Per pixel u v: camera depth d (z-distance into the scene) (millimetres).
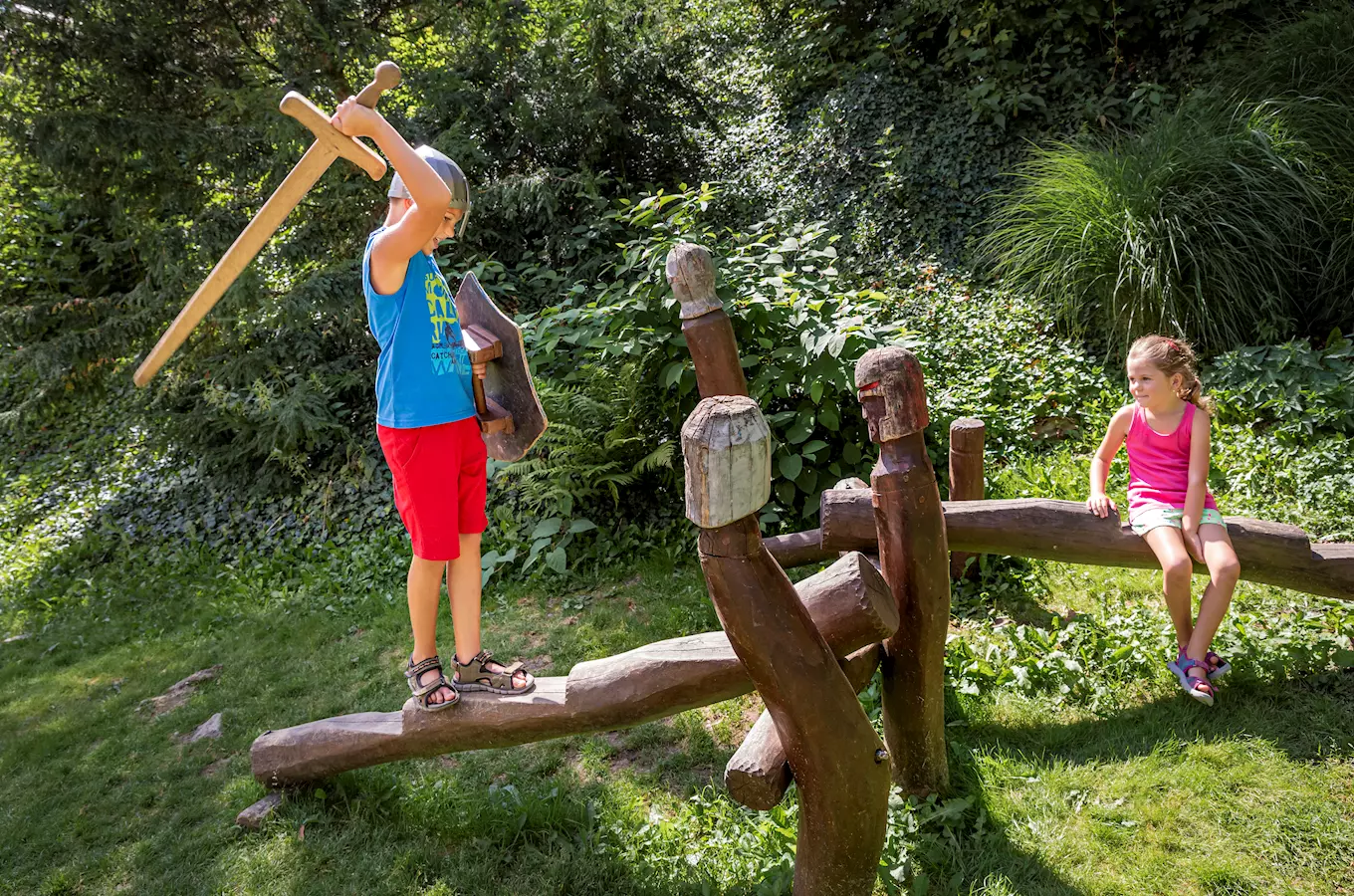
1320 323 5418
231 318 6258
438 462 2451
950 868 2424
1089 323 5844
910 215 7297
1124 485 4547
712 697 2389
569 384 5414
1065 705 3115
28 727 4332
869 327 4770
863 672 2396
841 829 1942
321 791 3104
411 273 2426
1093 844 2461
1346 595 3008
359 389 6910
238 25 6680
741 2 10570
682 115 8195
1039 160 6746
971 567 3988
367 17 7168
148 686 4570
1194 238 5449
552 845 2756
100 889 2932
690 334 2783
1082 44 7598
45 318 6691
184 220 6602
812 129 8500
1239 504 4184
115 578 6438
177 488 7301
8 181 8289
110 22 6180
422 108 7391
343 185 6438
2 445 8891
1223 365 5129
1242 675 3041
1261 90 6270
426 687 2658
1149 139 6137
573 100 7391
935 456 4945
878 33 8703
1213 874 2299
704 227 6184
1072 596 3812
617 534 5027
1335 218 5387
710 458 1637
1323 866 2301
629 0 7863
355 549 5770
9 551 7195
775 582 1741
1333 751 2684
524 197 6914
